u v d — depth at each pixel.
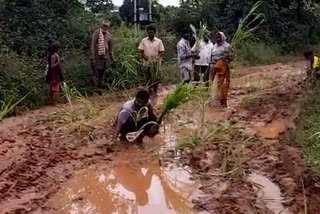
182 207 6.21
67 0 17.33
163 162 7.72
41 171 7.23
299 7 25.30
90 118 10.33
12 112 11.12
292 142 8.08
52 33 15.34
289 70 18.41
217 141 8.45
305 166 6.88
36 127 9.88
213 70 11.18
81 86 13.84
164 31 21.22
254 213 5.88
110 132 9.25
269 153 7.83
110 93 13.63
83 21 16.84
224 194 6.45
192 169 7.43
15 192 6.49
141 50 13.26
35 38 14.67
